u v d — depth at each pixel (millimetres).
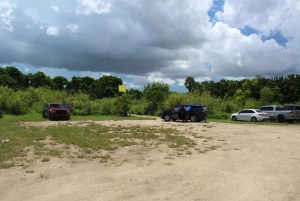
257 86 59250
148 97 40375
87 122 22391
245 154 9875
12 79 59562
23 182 6355
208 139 13602
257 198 5410
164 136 14227
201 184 6270
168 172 7293
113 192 5680
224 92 71312
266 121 27891
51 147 10617
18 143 10992
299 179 6723
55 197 5375
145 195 5516
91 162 8414
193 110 24797
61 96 38781
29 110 33312
